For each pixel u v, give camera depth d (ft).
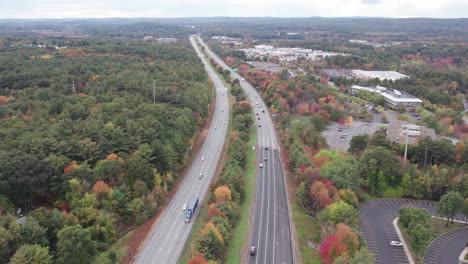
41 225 375.45
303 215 506.89
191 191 553.23
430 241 464.24
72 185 431.43
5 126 569.23
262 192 565.53
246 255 414.62
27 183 410.93
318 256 418.31
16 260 319.47
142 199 476.54
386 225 500.33
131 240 428.15
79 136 532.73
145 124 593.01
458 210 490.08
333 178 533.96
